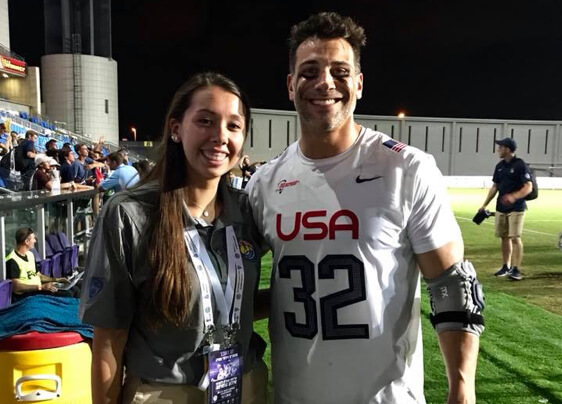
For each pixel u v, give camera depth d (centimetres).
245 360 153
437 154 4144
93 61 3338
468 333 136
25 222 435
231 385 144
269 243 160
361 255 143
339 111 149
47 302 216
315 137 153
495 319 480
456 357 134
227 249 149
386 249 144
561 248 697
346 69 149
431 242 142
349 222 145
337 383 145
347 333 143
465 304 137
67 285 424
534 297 567
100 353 138
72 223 577
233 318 145
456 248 144
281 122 3462
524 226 1299
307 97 150
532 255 856
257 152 3391
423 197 144
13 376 184
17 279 379
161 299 130
